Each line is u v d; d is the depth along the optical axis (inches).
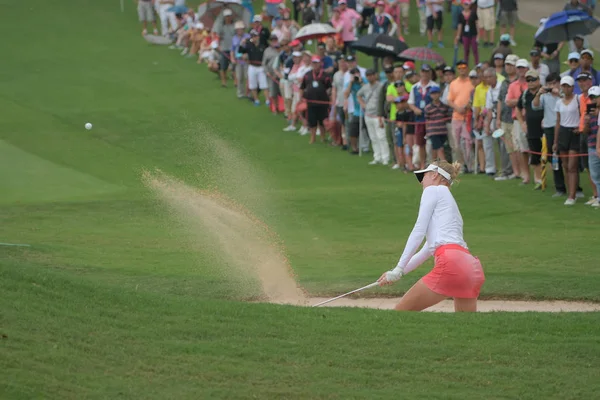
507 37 2903.5
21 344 967.0
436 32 4416.8
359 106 3090.6
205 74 4306.1
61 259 1744.6
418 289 1203.9
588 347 1062.4
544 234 2014.0
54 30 5068.9
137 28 5211.6
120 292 1198.9
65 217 2250.2
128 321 1095.0
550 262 1734.7
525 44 4084.6
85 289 1178.0
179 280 1566.2
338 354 1029.8
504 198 2400.3
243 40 3779.5
